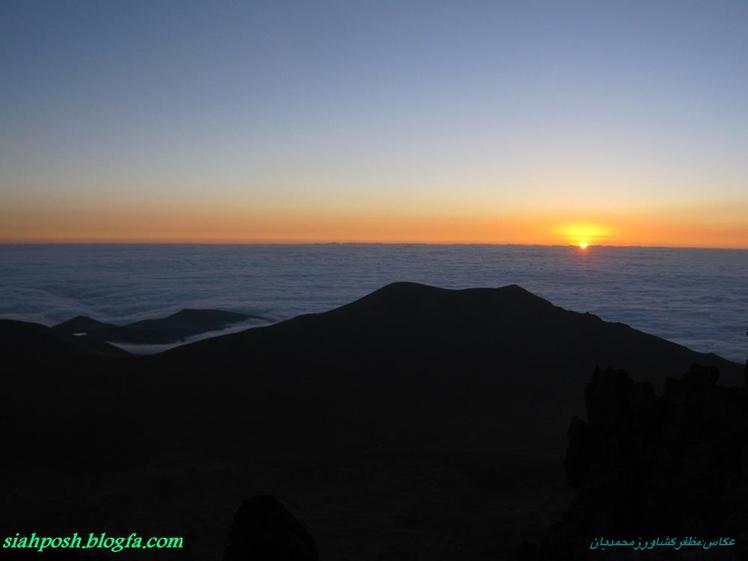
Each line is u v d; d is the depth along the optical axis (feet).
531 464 63.10
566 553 37.50
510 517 50.42
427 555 44.57
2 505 56.65
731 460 40.57
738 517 35.63
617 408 50.06
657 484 39.86
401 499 56.39
